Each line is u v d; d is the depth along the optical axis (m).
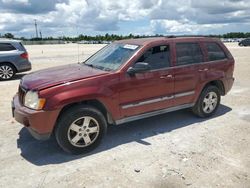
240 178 3.65
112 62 4.98
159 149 4.52
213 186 3.47
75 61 18.80
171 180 3.60
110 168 3.92
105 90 4.41
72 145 4.26
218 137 5.01
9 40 11.50
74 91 4.14
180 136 5.07
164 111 5.34
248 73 12.65
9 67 11.42
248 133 5.20
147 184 3.52
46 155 4.34
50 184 3.53
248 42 41.09
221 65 6.14
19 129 5.41
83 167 3.96
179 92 5.44
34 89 4.09
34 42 72.69
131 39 5.70
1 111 6.57
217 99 6.20
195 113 6.05
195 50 5.73
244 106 7.04
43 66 15.74
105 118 4.73
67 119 4.14
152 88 4.99
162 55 5.17
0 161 4.13
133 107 4.83
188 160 4.13
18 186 3.49
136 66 4.62
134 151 4.46
